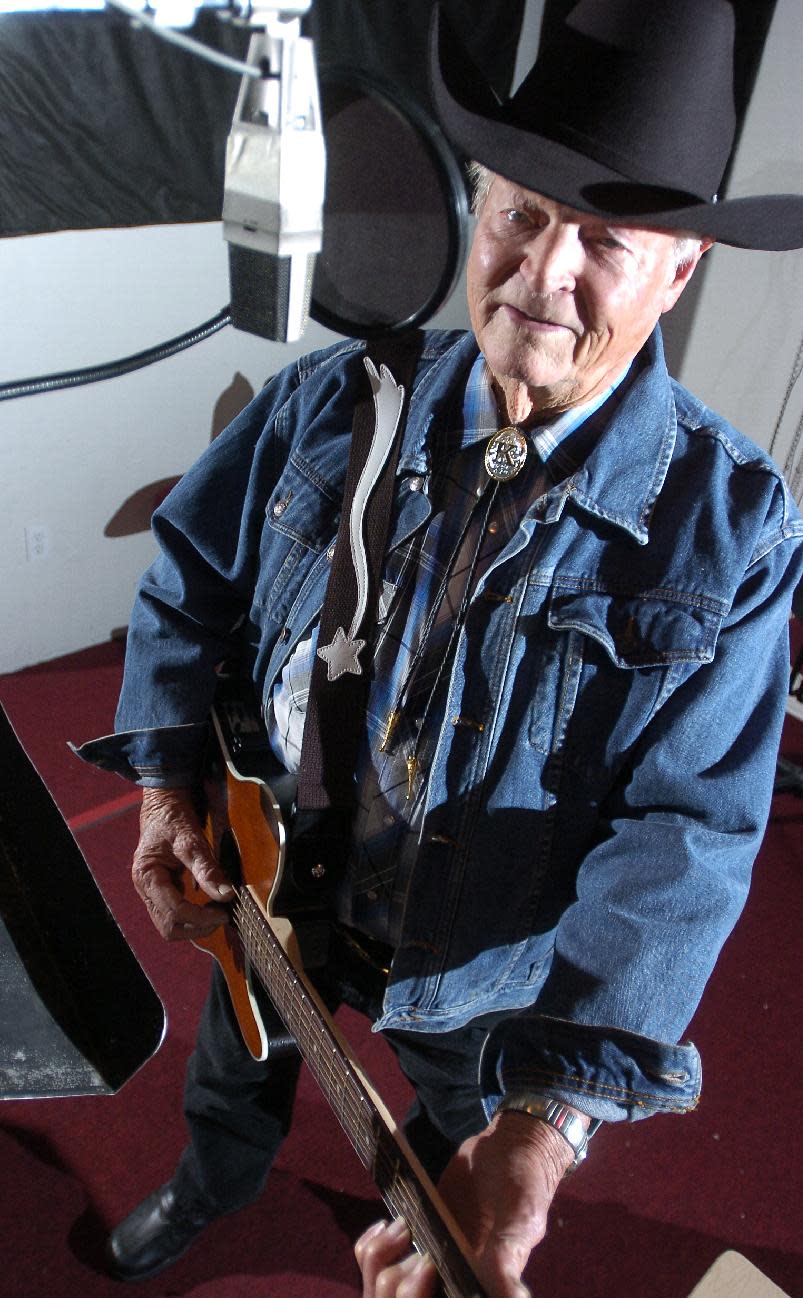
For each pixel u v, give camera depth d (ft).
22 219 8.42
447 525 3.46
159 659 4.41
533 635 3.29
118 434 10.00
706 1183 6.64
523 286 2.80
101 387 9.61
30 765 2.43
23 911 2.14
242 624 4.53
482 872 3.50
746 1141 6.92
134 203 8.93
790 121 9.11
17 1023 1.98
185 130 8.86
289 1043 4.27
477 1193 2.88
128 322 9.50
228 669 4.76
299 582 3.84
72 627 10.85
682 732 3.11
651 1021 2.95
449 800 3.45
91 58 8.04
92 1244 6.00
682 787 3.14
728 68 2.62
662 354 3.31
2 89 7.79
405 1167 2.93
